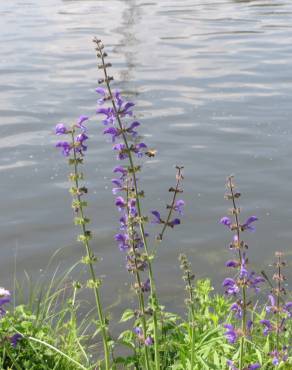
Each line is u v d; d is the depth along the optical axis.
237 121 18.50
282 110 19.55
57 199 13.54
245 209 12.98
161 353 6.61
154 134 17.48
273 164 15.27
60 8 43.41
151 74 24.59
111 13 41.09
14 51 29.25
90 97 21.39
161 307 6.70
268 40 30.98
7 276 10.62
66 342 7.00
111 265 10.94
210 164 15.33
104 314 9.34
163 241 11.72
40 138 17.31
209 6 43.91
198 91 21.97
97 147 16.55
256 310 8.78
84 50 29.38
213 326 6.80
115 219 12.60
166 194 13.62
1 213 12.95
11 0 47.91
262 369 6.09
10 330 6.46
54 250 11.51
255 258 11.11
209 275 10.63
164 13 40.81
